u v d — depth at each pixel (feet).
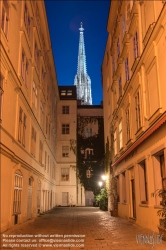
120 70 67.26
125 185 61.52
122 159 60.29
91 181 133.59
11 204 39.40
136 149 47.09
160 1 38.06
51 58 95.30
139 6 48.21
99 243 28.30
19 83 43.52
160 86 36.14
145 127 42.55
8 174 37.78
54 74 108.78
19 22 46.39
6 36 36.88
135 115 50.24
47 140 88.74
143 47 45.21
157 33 36.83
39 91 69.77
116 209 70.64
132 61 54.13
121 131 65.57
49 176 97.50
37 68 66.33
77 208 112.27
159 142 34.83
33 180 59.57
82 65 481.05
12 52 40.96
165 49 34.55
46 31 78.07
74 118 142.00
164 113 32.63
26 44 51.70
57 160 136.26
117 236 33.09
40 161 72.49
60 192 132.57
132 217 52.19
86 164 135.95
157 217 35.17
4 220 35.76
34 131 61.67
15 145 42.32
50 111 100.37
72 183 133.49
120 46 68.23
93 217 65.05
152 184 37.91
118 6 70.69
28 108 52.49
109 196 84.23
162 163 36.58
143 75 43.98
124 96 58.90
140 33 46.88
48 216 68.90
